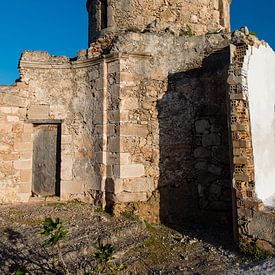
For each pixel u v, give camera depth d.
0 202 6.64
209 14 8.40
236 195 4.86
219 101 6.34
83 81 6.95
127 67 6.50
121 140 6.28
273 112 6.20
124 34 6.62
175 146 6.50
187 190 6.40
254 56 5.38
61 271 3.92
